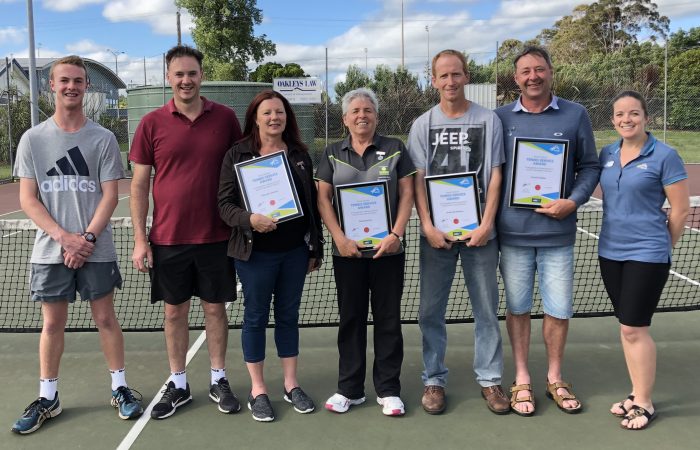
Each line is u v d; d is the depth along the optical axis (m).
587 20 49.34
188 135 3.20
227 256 3.31
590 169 3.28
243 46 30.03
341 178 3.17
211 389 3.49
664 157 3.04
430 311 3.38
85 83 3.16
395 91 23.19
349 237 3.17
